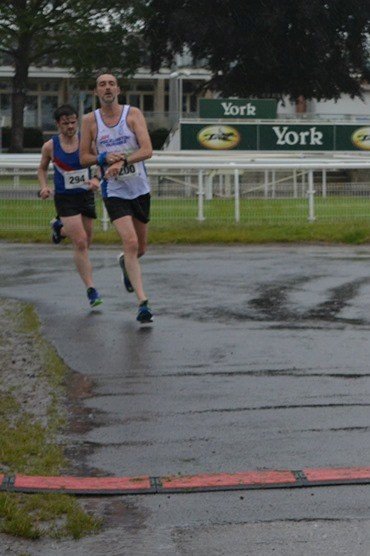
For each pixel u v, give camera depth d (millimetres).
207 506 6703
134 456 7602
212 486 6996
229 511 6625
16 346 10844
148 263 16484
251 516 6539
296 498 6812
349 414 8484
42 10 58688
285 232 20203
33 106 75812
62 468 7359
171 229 20609
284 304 12914
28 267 16234
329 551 6039
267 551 6051
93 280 14789
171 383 9414
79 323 11914
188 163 24594
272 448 7727
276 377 9578
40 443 7809
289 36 59438
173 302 13102
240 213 22578
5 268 16156
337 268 15766
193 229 20609
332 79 61219
